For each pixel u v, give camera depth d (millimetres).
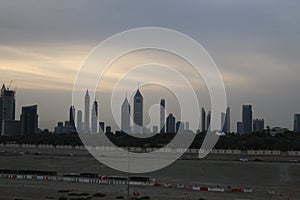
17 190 98000
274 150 187375
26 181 114250
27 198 86562
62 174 129000
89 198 86500
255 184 117125
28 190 98062
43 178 119438
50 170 142750
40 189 99625
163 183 112750
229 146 189625
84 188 101375
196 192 98875
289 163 155875
